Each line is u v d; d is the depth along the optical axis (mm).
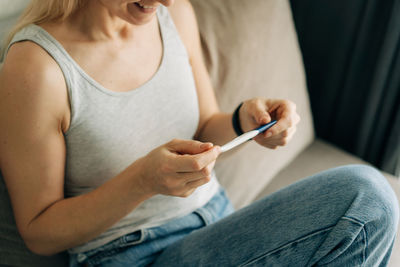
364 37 1227
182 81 754
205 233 696
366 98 1281
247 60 1030
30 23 628
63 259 789
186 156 544
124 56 675
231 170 1007
